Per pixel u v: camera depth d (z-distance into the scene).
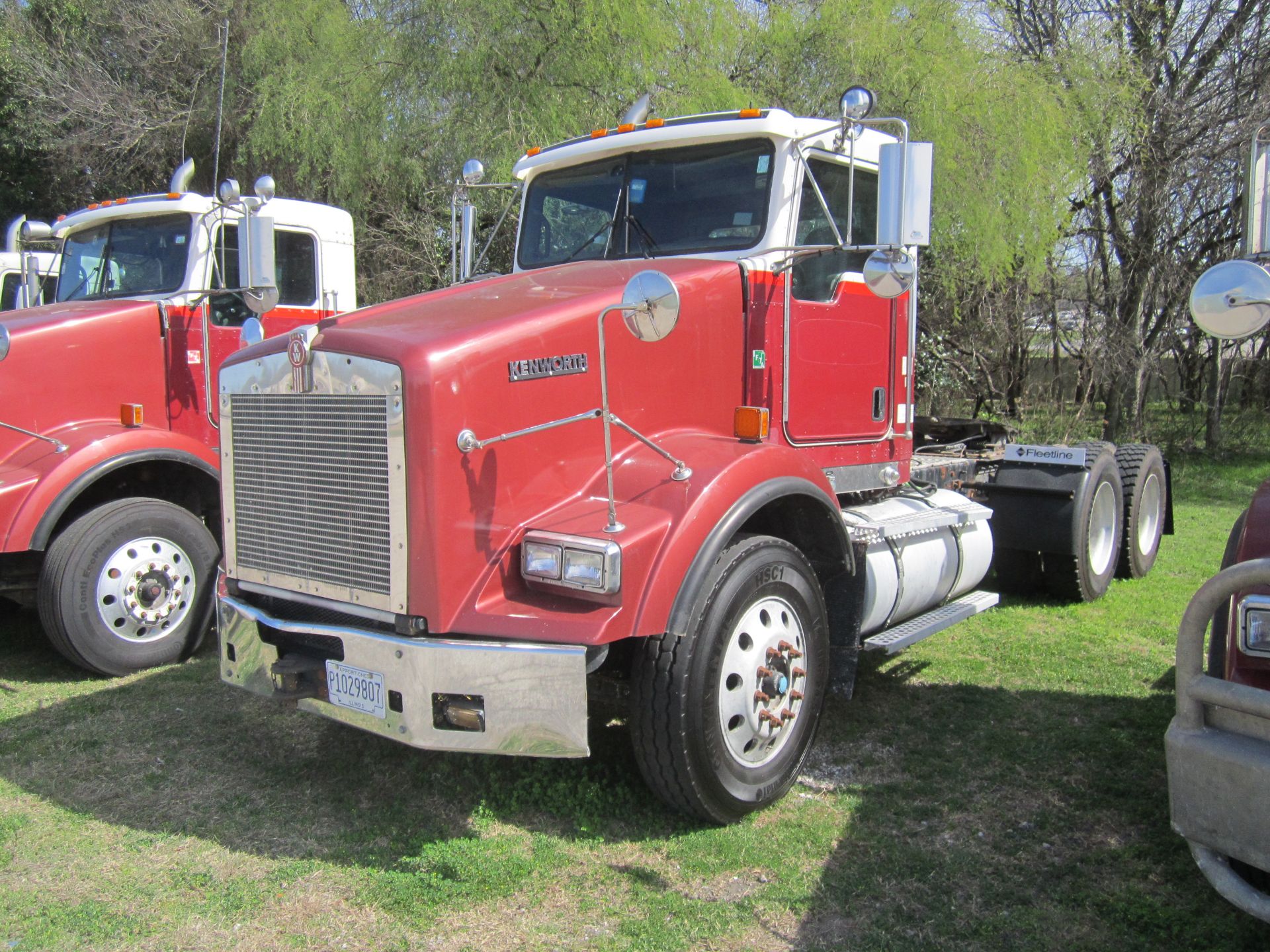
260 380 3.46
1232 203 14.59
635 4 11.49
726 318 3.93
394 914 2.93
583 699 2.94
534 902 2.99
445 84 12.62
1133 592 6.86
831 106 12.59
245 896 3.03
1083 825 3.41
